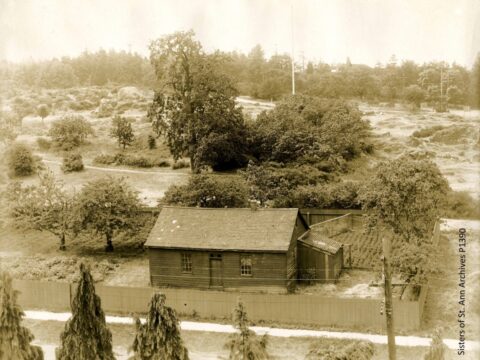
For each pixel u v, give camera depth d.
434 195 39.44
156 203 57.38
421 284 32.19
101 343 21.47
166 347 20.64
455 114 97.44
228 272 36.34
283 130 70.62
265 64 127.31
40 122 93.00
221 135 66.44
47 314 34.16
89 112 105.75
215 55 68.69
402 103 112.44
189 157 73.56
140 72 134.00
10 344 21.78
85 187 45.12
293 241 36.66
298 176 59.38
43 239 48.31
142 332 20.84
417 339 28.66
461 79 105.06
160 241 37.44
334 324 31.02
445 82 107.44
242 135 70.44
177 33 66.69
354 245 43.78
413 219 39.25
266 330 30.67
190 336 30.41
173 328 20.91
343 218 48.84
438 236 43.44
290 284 36.06
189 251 36.94
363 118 96.44
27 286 35.69
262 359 20.69
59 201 48.44
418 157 71.56
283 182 54.12
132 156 75.44
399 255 33.78
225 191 47.69
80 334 21.05
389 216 39.75
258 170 54.56
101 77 133.25
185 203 47.66
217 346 29.31
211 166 69.06
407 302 29.80
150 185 65.31
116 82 132.75
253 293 34.53
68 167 71.50
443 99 106.44
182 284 37.34
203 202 47.75
